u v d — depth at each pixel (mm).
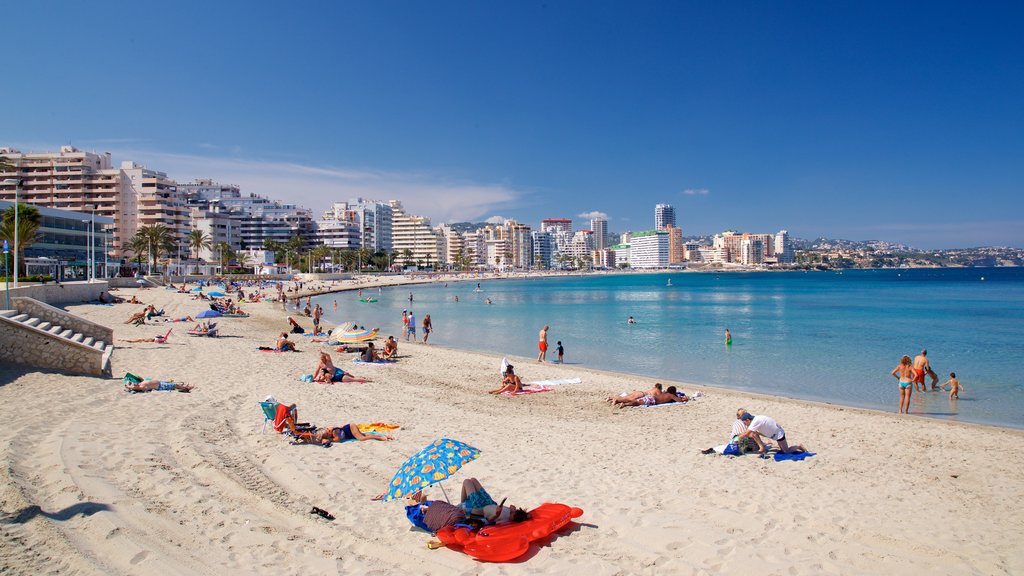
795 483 10812
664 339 41062
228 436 12188
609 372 27328
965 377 25625
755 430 12812
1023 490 10812
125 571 6273
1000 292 107000
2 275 51156
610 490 10055
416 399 18531
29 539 6668
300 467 10398
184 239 136250
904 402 19266
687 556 7395
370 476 10195
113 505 7801
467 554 7262
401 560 7113
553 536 7938
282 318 51375
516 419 16281
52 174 123250
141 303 51656
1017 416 18703
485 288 150375
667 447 13531
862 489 10602
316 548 7289
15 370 16781
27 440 10273
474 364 27766
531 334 44812
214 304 50062
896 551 7801
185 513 7910
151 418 12906
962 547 8008
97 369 18141
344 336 30656
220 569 6566
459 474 10836
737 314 63719
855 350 34875
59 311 21875
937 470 12141
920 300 86625
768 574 6973
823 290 126500
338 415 15242
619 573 6910
